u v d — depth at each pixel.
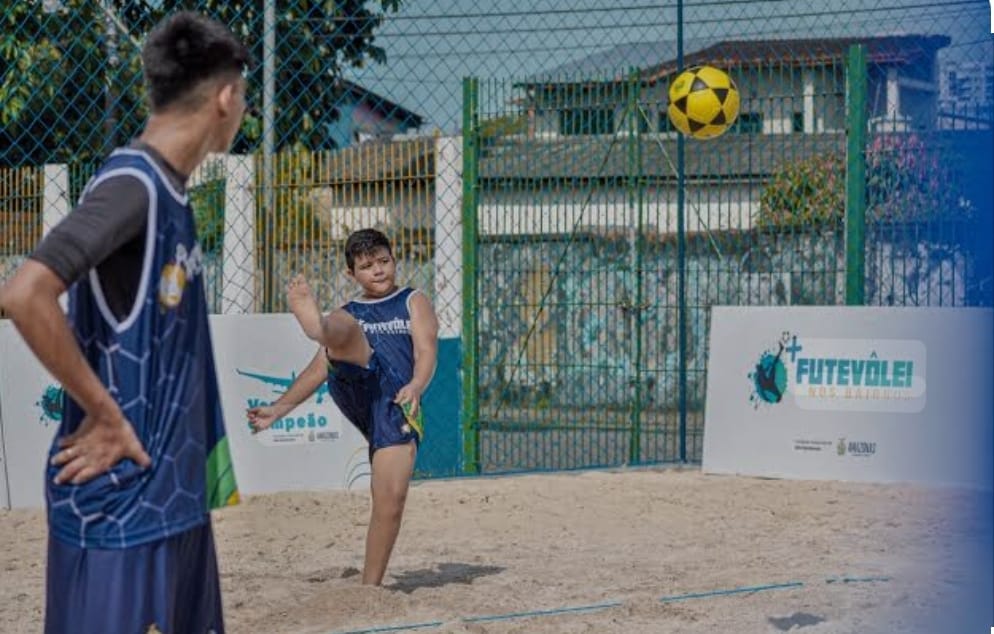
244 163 11.41
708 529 8.71
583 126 12.07
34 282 3.04
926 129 10.98
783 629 5.89
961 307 10.03
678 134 11.43
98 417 3.19
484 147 12.41
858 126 10.98
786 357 10.73
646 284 12.63
